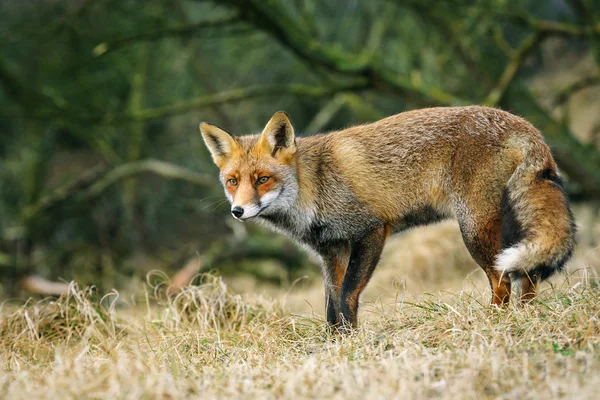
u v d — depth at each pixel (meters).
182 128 26.44
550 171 8.22
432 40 21.25
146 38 16.81
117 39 17.47
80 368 6.48
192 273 18.12
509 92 16.69
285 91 17.50
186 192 26.52
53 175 27.94
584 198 17.72
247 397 5.66
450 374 5.73
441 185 8.54
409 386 5.54
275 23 16.16
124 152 25.95
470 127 8.47
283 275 19.92
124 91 25.55
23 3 23.61
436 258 15.41
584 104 26.75
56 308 9.75
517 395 5.29
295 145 8.88
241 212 8.53
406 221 8.87
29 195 23.66
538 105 16.84
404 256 15.81
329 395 5.56
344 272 9.15
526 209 8.02
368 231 8.77
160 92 25.55
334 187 8.80
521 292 8.00
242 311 9.68
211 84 24.11
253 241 20.06
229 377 6.27
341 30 25.42
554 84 25.73
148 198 26.05
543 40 16.38
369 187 8.71
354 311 8.54
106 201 25.17
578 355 5.82
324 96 17.30
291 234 9.25
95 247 21.20
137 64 23.66
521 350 6.26
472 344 6.35
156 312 11.10
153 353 7.48
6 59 23.14
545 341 6.43
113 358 6.98
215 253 19.69
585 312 6.78
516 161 8.20
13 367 7.61
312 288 17.11
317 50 16.52
